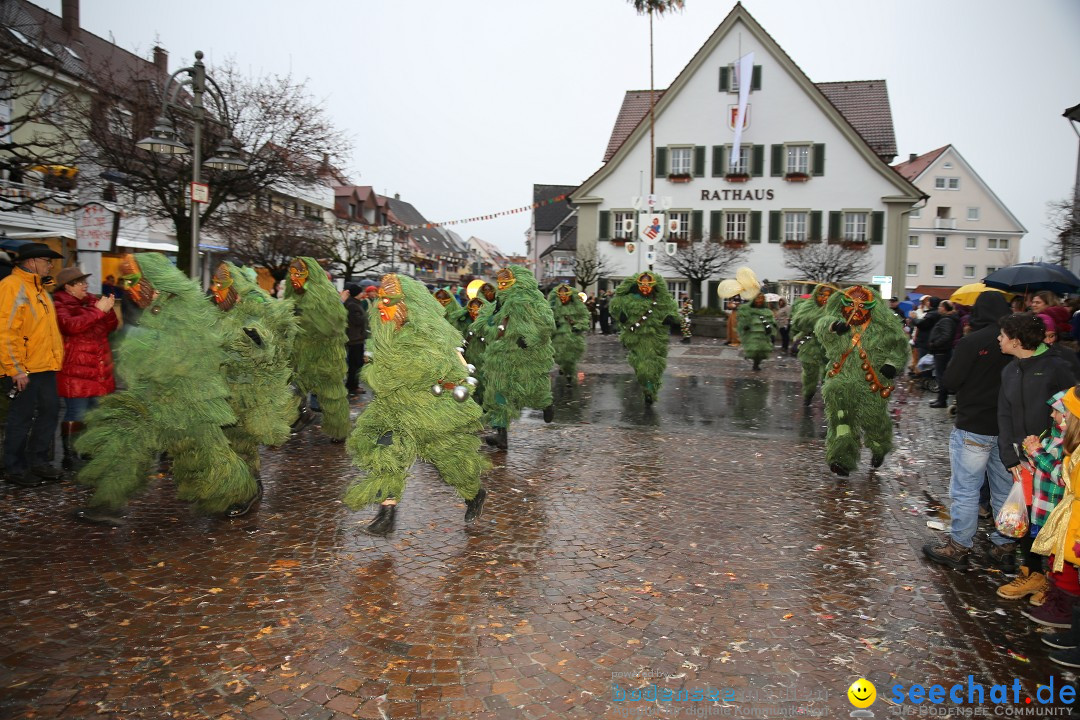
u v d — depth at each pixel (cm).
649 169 3694
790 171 3550
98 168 1430
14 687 334
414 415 509
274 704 326
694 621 414
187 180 1472
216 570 474
